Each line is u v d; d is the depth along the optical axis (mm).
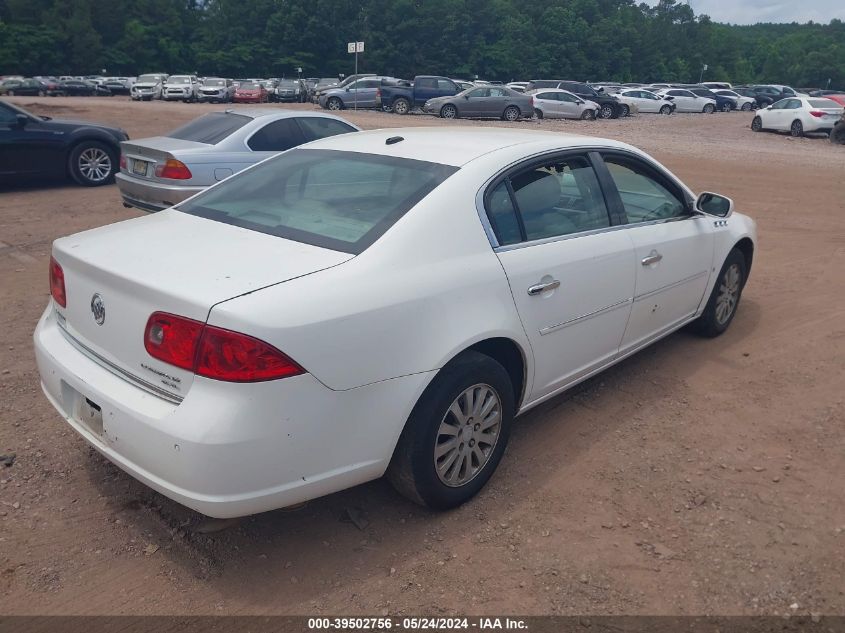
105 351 3014
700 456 3916
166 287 2721
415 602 2826
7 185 11859
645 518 3365
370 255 3004
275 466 2682
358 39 93438
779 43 145000
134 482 3572
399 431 3023
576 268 3807
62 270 3273
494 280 3352
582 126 29484
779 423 4297
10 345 5168
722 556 3104
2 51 82375
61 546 3096
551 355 3789
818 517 3383
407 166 3592
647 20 115312
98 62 89125
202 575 2959
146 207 8336
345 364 2779
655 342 5285
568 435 4129
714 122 35781
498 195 3562
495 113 31141
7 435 3947
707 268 5129
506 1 101125
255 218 3455
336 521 3322
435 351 3070
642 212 4562
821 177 15062
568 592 2885
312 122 9266
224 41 95188
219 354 2564
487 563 3047
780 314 6273
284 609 2785
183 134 8922
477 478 3453
